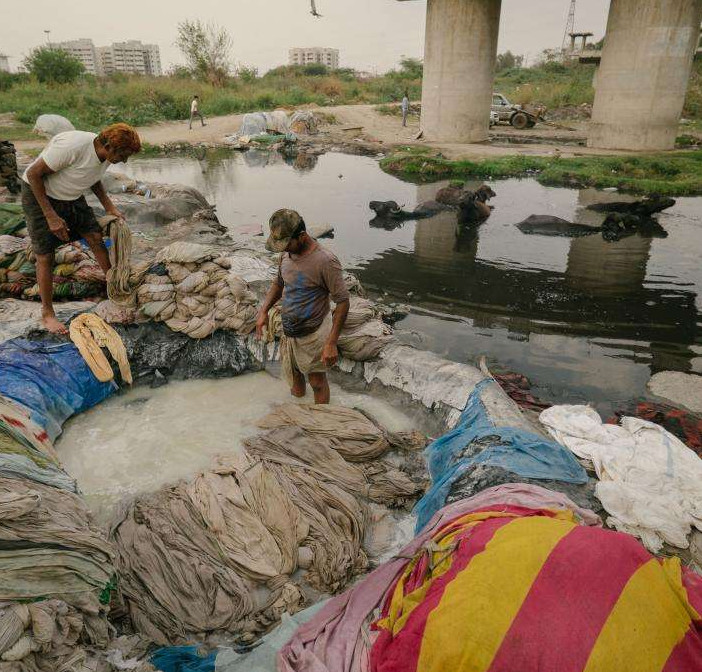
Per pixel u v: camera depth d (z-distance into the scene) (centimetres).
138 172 1554
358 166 1720
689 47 1831
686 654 178
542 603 185
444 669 184
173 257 495
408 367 464
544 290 722
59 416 409
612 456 353
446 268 804
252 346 493
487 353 555
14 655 192
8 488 260
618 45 1873
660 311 658
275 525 315
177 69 3931
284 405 434
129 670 221
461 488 324
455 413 423
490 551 209
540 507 278
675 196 1308
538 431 384
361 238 952
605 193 1338
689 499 319
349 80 4772
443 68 2116
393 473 375
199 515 320
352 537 322
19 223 656
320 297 395
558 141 2288
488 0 2002
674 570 212
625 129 1948
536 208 1180
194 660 238
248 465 350
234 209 1124
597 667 171
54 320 458
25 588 214
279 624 268
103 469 374
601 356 550
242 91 3588
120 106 2789
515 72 4906
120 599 269
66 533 241
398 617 225
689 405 464
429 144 2128
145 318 489
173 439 405
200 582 283
